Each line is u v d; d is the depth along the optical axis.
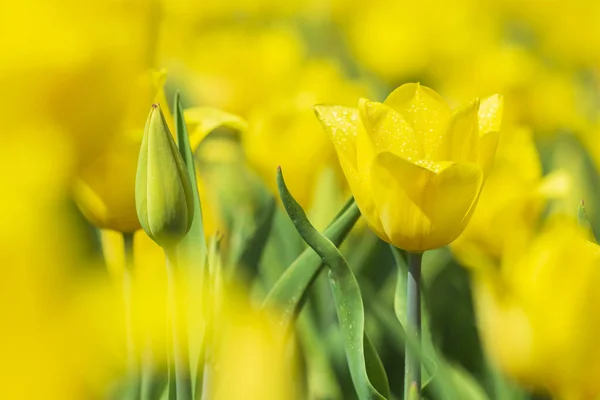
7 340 0.80
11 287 0.80
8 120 0.84
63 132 0.88
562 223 1.10
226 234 1.19
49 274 0.81
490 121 1.00
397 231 0.97
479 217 1.10
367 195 0.98
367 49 2.31
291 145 1.16
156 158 0.93
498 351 1.03
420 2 2.31
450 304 1.24
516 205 1.11
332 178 1.17
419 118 0.99
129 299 0.85
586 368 0.97
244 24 2.57
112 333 0.82
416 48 2.26
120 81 0.88
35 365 0.81
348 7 2.66
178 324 0.95
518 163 1.13
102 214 0.97
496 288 1.04
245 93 1.36
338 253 0.97
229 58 1.37
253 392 0.88
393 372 1.20
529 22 2.58
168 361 0.96
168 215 0.93
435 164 0.96
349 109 1.00
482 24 2.46
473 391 1.07
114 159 0.95
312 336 1.13
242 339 0.88
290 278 0.98
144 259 1.03
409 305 0.99
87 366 0.82
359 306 0.97
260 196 1.36
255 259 1.14
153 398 0.97
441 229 0.97
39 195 0.83
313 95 1.26
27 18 0.84
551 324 0.98
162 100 1.00
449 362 1.13
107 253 1.04
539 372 0.99
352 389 1.16
